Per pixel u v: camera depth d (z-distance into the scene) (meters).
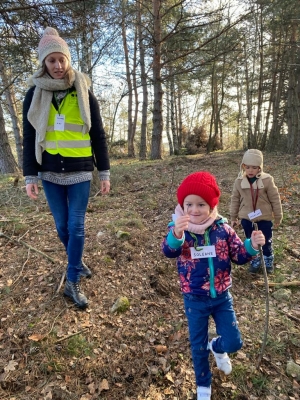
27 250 3.75
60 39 2.48
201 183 1.89
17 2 5.05
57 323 2.61
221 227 2.00
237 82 17.94
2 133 10.18
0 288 3.04
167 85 14.56
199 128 20.73
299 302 2.93
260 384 2.13
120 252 3.68
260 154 3.12
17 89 12.76
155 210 5.25
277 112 15.97
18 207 5.48
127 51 13.69
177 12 9.70
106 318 2.71
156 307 2.88
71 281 2.84
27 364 2.25
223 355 2.15
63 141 2.60
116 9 6.25
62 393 2.08
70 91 2.62
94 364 2.28
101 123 2.85
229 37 10.23
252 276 3.37
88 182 2.77
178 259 2.05
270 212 3.20
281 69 13.95
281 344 2.42
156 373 2.23
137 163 11.25
